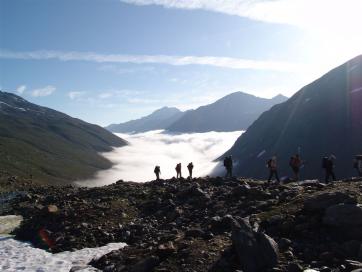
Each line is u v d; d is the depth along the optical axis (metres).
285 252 14.75
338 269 12.94
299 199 19.75
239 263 14.51
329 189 21.12
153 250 17.34
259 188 25.72
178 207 26.78
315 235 15.59
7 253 23.14
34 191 49.56
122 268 16.45
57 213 29.31
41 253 22.77
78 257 20.72
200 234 18.08
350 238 14.89
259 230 16.58
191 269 14.86
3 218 33.12
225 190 28.58
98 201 31.95
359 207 15.49
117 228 24.91
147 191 33.59
